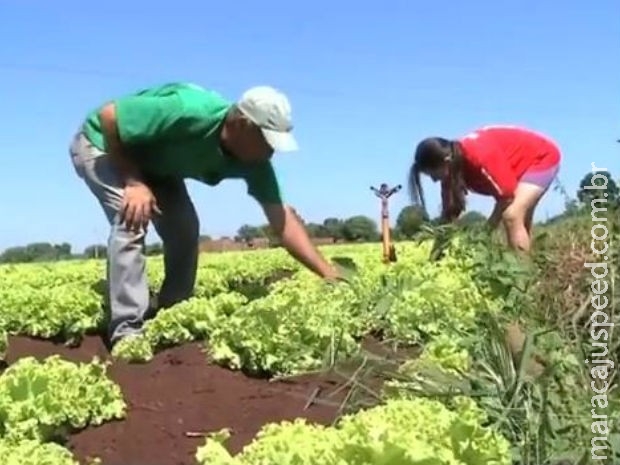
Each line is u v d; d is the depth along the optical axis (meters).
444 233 3.87
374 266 5.33
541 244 2.96
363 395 2.53
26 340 4.04
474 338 2.42
